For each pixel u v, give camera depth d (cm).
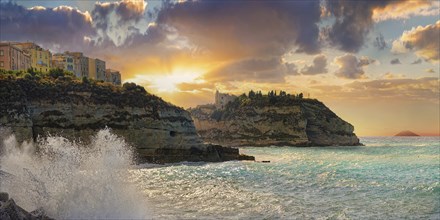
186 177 4584
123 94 7712
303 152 13200
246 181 4184
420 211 2584
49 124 6881
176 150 7638
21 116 6378
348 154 11375
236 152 8400
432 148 14338
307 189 3556
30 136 6397
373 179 4319
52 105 6988
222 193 3259
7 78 6925
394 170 5394
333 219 2309
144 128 7456
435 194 3241
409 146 16900
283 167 6119
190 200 2877
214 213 2402
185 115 8069
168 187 3638
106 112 7356
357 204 2803
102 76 16212
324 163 7094
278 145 19212
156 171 5416
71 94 7319
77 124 7125
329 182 4069
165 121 7625
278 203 2789
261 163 7162
